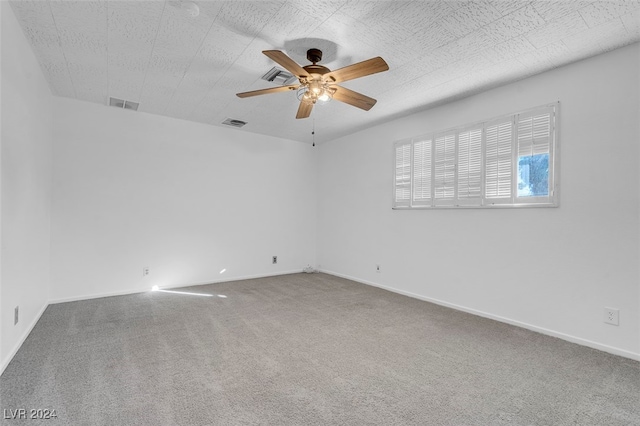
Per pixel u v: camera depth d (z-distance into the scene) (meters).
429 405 1.84
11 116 2.25
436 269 3.96
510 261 3.22
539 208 3.00
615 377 2.17
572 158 2.78
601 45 2.50
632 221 2.46
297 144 5.95
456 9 2.10
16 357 2.35
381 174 4.79
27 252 2.74
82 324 3.07
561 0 1.98
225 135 5.09
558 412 1.79
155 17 2.25
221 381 2.07
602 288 2.61
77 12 2.20
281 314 3.47
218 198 5.04
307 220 6.10
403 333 2.94
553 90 2.92
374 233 4.91
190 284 4.77
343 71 2.32
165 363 2.30
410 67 2.92
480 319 3.35
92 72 3.13
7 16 2.11
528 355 2.50
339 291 4.52
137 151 4.33
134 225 4.32
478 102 3.54
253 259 5.43
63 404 1.79
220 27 2.36
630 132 2.47
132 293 4.28
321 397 1.91
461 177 3.69
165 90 3.58
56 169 3.78
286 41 2.53
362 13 2.16
